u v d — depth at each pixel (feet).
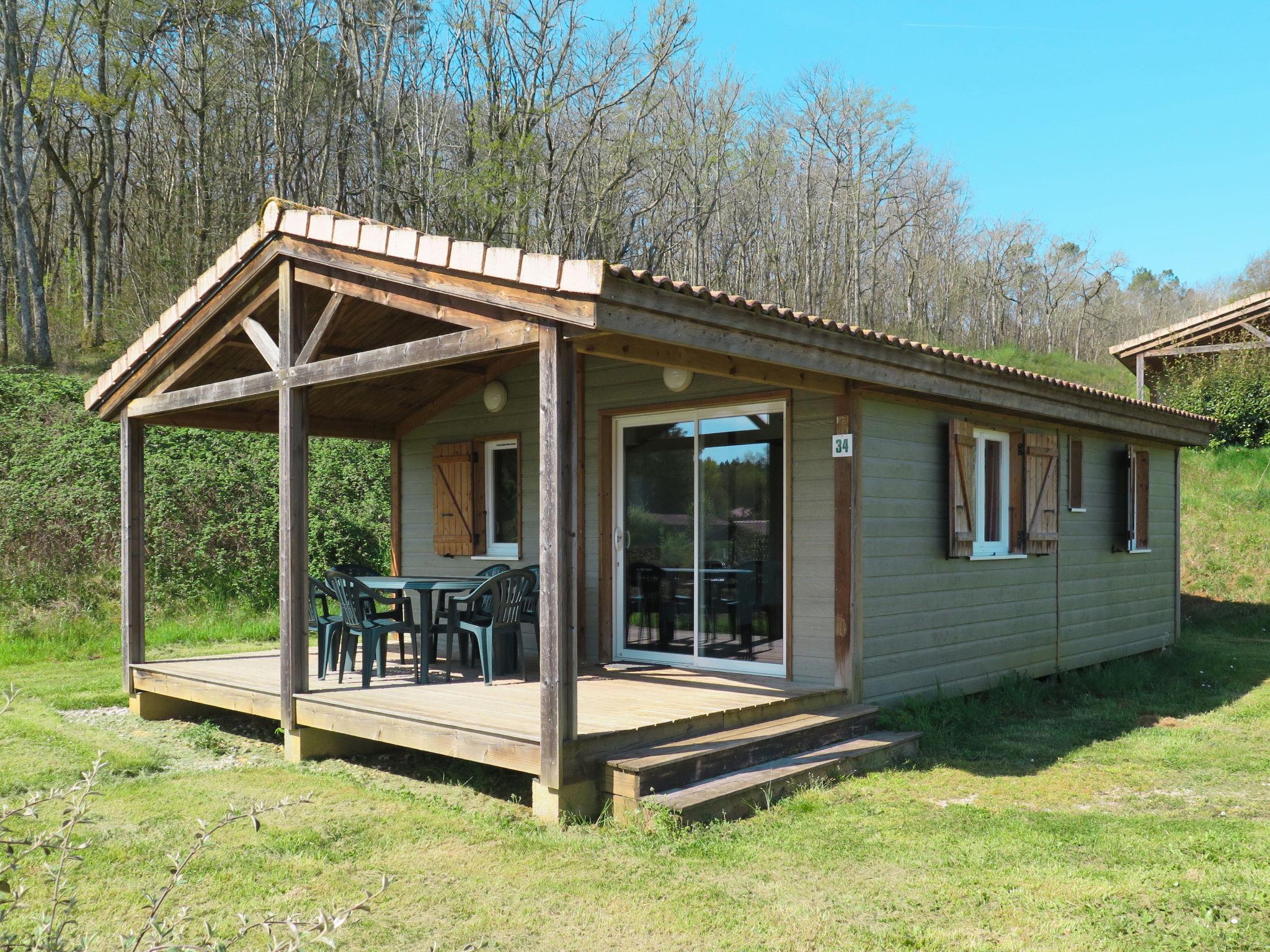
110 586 43.27
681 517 26.35
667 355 18.10
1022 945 11.28
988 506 28.96
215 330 24.53
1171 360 71.05
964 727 24.02
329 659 26.30
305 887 13.35
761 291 112.98
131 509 27.53
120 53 81.10
